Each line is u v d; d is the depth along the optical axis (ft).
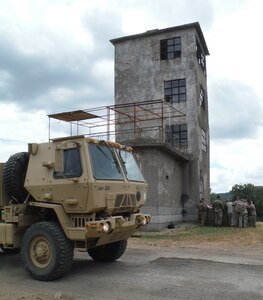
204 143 99.09
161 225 68.54
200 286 26.40
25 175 31.65
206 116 103.65
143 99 93.97
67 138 29.25
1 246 31.89
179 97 91.04
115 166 30.63
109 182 28.99
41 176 30.04
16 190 31.53
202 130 96.68
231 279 28.43
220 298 23.67
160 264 34.27
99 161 29.25
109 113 71.56
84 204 27.99
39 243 29.07
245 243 50.49
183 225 78.02
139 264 34.32
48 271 27.99
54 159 29.37
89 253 35.68
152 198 67.67
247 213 74.74
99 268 32.60
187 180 86.53
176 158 81.46
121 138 91.04
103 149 30.12
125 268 32.60
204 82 102.83
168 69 92.99
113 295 24.45
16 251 40.16
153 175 68.13
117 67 97.50
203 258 37.50
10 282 28.07
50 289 26.05
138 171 34.17
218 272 30.83
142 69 95.20
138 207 32.99
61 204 29.12
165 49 94.43
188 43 91.91
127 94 95.50
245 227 73.56
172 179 77.92
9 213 31.40
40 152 30.50
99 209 28.43
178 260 36.27
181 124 89.45
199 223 78.79
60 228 29.04
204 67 104.47
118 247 34.55
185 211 85.35
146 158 68.59
